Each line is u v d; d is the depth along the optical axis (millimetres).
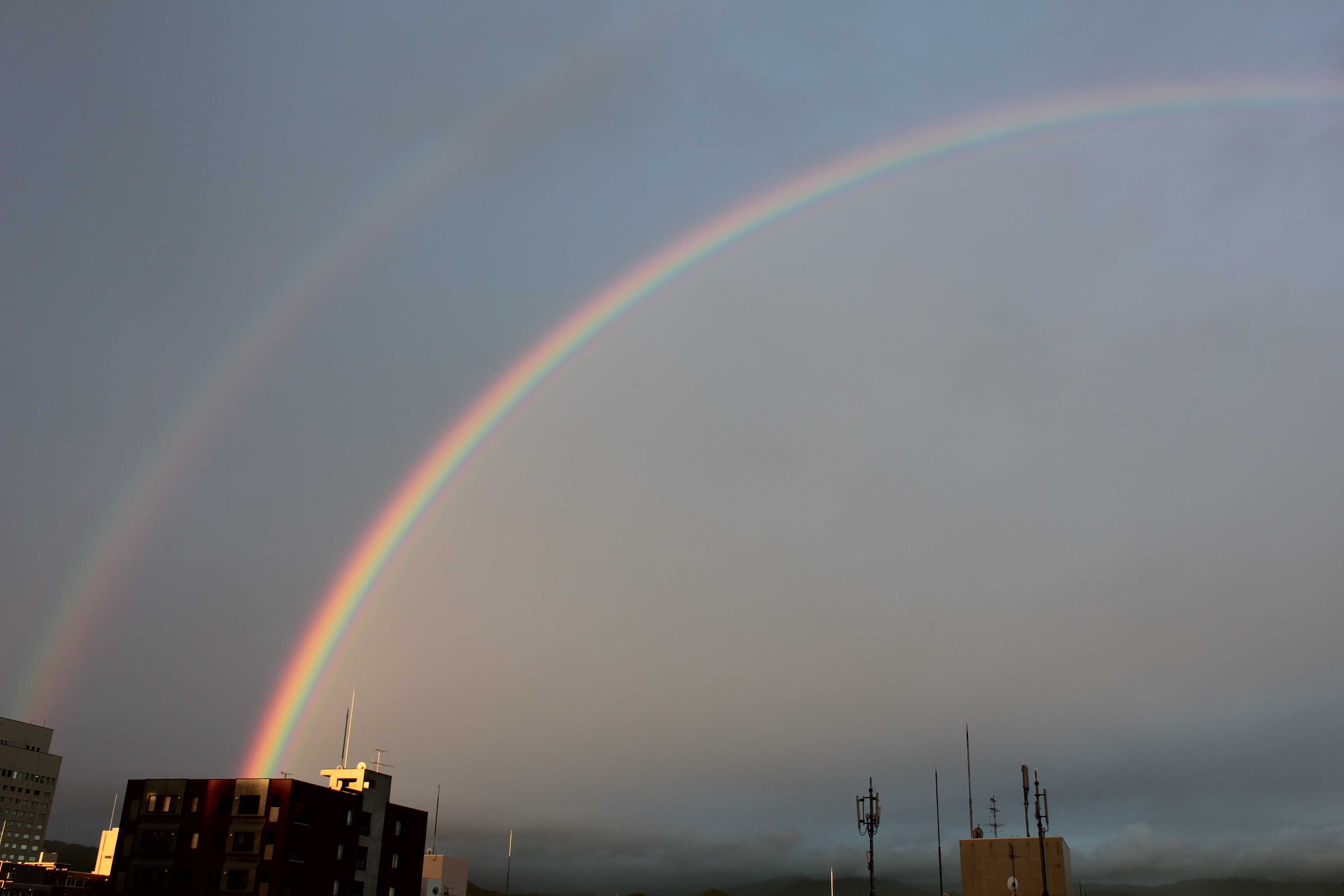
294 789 95375
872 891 67812
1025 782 74688
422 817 113688
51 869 130875
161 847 95875
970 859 82938
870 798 70000
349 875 101625
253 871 92750
